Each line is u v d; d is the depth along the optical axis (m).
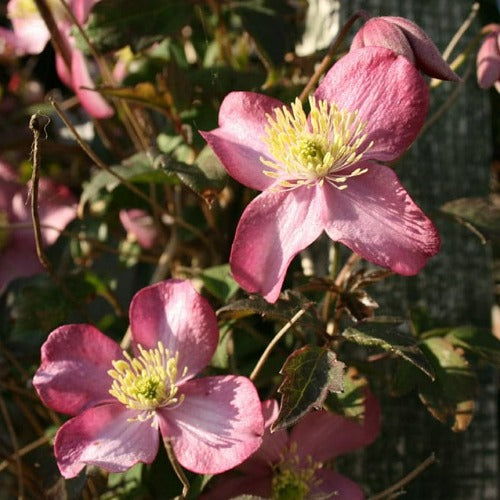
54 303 0.54
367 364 0.51
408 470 0.54
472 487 0.55
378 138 0.46
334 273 0.49
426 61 0.46
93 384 0.47
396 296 0.55
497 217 0.51
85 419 0.46
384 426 0.54
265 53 0.54
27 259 0.59
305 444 0.50
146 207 0.57
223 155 0.46
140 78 0.57
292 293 0.47
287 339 0.55
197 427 0.46
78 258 0.60
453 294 0.56
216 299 0.55
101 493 0.51
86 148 0.49
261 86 0.54
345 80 0.47
